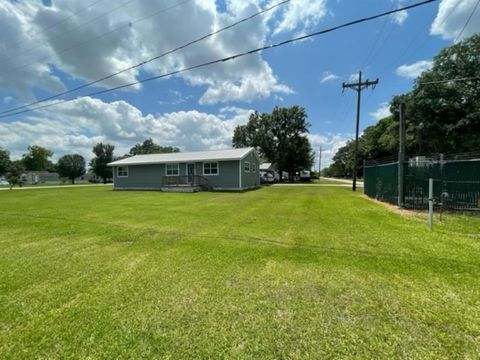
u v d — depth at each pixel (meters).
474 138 20.47
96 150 54.72
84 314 2.70
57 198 15.22
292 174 41.56
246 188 21.38
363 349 2.11
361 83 18.12
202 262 4.11
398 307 2.72
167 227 6.63
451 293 2.99
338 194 15.66
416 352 2.07
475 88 21.31
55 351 2.15
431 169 9.12
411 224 6.59
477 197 8.35
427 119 22.19
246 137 42.62
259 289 3.18
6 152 46.84
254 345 2.18
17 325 2.53
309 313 2.64
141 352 2.12
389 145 29.41
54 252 4.77
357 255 4.30
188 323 2.51
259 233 5.88
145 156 25.59
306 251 4.55
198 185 19.78
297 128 40.59
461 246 4.69
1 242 5.47
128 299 2.99
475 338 2.22
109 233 6.10
